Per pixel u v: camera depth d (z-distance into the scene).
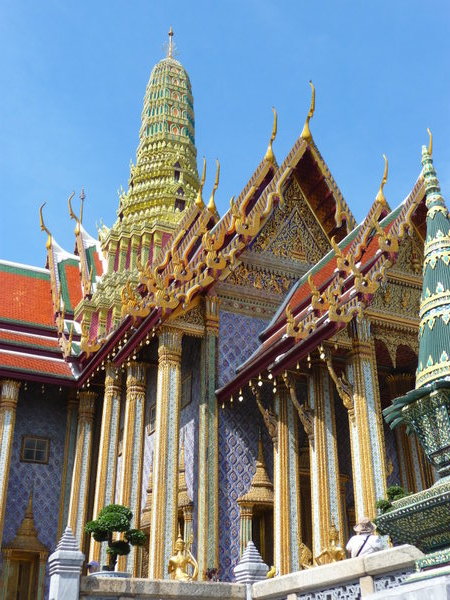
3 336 26.06
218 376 19.50
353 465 15.37
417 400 4.10
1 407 23.19
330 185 22.86
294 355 16.25
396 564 7.78
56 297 28.41
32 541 23.23
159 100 36.91
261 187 22.45
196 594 10.34
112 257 29.88
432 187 4.79
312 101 22.89
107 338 22.03
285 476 17.27
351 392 15.91
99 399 25.23
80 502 23.55
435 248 4.54
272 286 21.67
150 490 20.42
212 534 17.64
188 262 21.62
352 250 18.23
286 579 9.70
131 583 9.99
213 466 18.39
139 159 35.47
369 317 16.56
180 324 19.44
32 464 24.42
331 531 15.22
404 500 3.99
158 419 18.17
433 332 4.26
